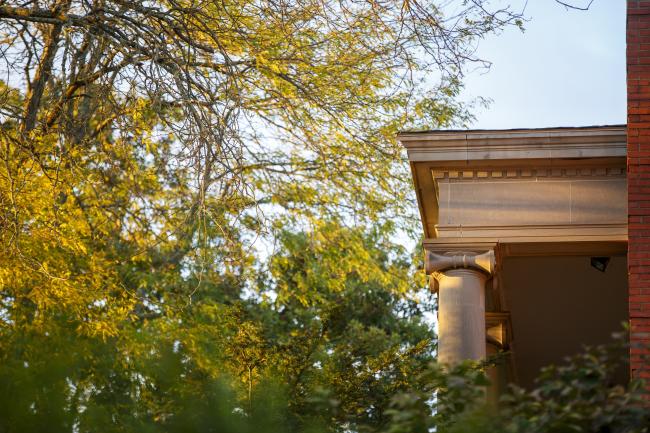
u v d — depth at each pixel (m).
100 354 3.83
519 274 17.34
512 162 13.21
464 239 13.10
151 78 12.99
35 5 13.87
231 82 13.90
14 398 3.46
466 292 12.94
